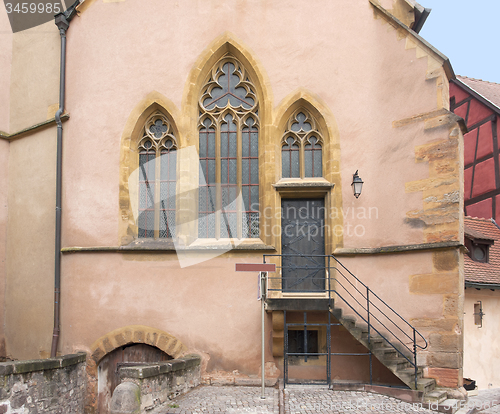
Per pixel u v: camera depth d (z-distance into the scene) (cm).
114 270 1039
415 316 907
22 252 1178
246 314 986
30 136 1208
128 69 1097
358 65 1025
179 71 1075
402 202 950
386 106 993
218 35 1073
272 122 1033
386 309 944
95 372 1012
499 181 1482
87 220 1072
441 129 912
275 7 1066
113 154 1078
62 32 1151
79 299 1048
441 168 906
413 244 925
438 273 889
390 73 994
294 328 1005
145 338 1008
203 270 1010
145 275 1027
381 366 958
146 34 1100
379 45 1013
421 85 945
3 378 736
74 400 953
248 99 1080
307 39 1050
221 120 1078
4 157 1238
